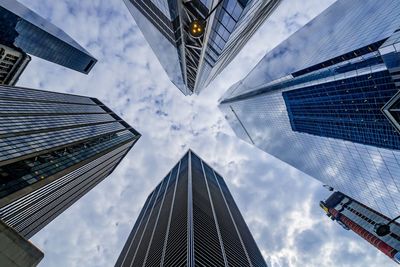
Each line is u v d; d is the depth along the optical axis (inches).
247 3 1046.4
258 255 4530.0
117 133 5536.4
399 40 1638.8
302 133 5246.1
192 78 2650.1
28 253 430.3
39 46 5565.9
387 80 3189.0
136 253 4498.0
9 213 2402.8
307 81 4773.6
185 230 3531.0
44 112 3725.4
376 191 3671.3
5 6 4372.5
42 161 2758.4
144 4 1733.5
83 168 3577.8
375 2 3326.8
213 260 2933.1
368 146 3432.6
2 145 2342.5
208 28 1240.8
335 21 4397.1
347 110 4261.8
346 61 3543.3
